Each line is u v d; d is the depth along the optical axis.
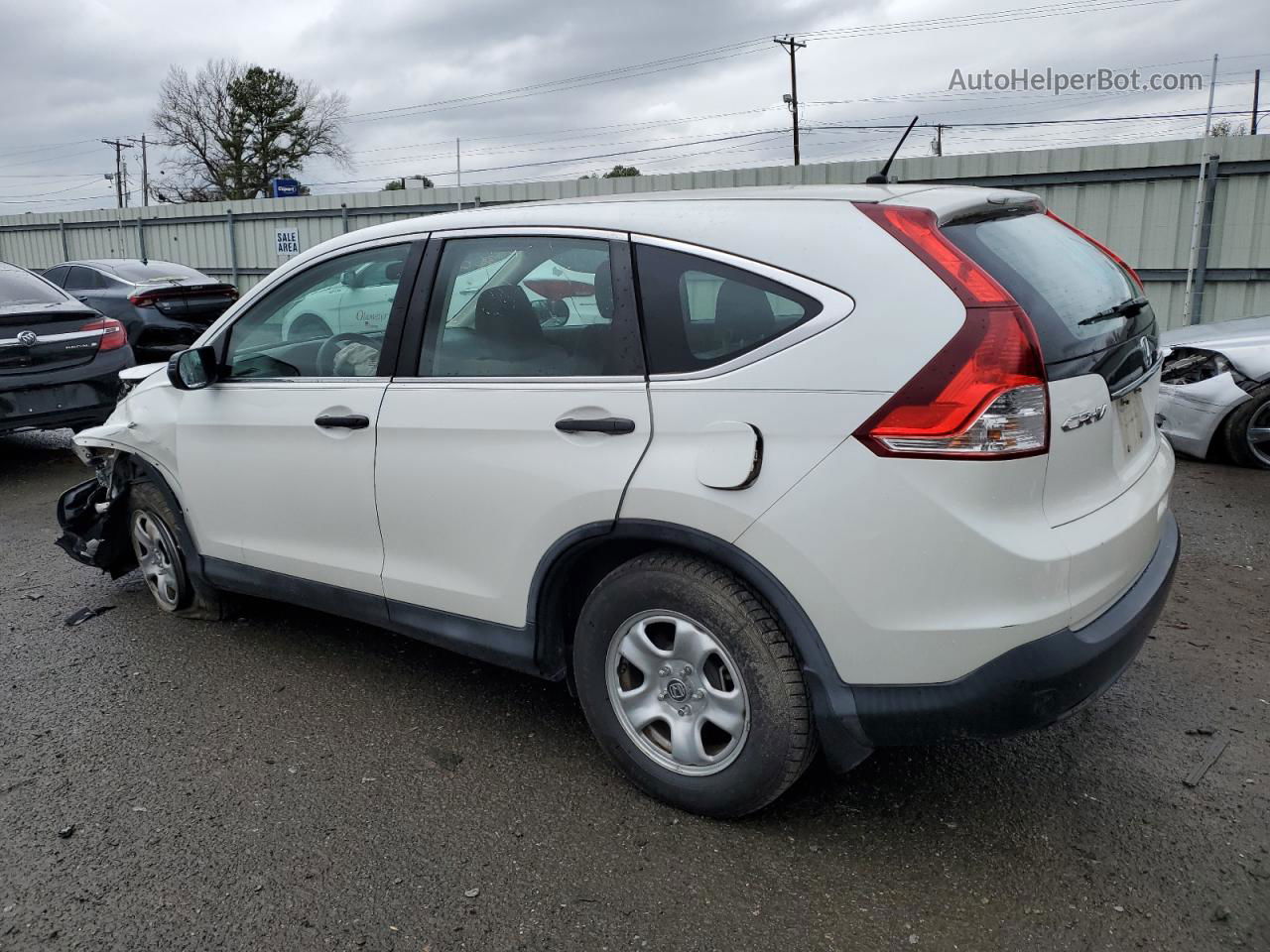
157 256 24.36
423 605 3.21
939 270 2.27
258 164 56.66
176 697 3.62
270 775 3.06
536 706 3.50
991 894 2.45
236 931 2.37
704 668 2.66
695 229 2.61
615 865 2.59
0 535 5.89
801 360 2.36
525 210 3.00
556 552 2.78
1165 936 2.29
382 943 2.32
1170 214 11.27
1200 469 6.66
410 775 3.04
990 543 2.21
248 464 3.63
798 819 2.77
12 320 7.13
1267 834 2.67
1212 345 6.74
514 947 2.30
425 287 3.12
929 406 2.21
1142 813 2.77
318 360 3.43
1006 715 2.28
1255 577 4.67
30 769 3.13
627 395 2.61
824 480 2.31
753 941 2.30
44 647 4.12
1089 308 2.63
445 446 2.99
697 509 2.48
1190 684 3.57
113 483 4.44
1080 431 2.40
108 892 2.52
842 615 2.35
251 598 4.57
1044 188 12.06
